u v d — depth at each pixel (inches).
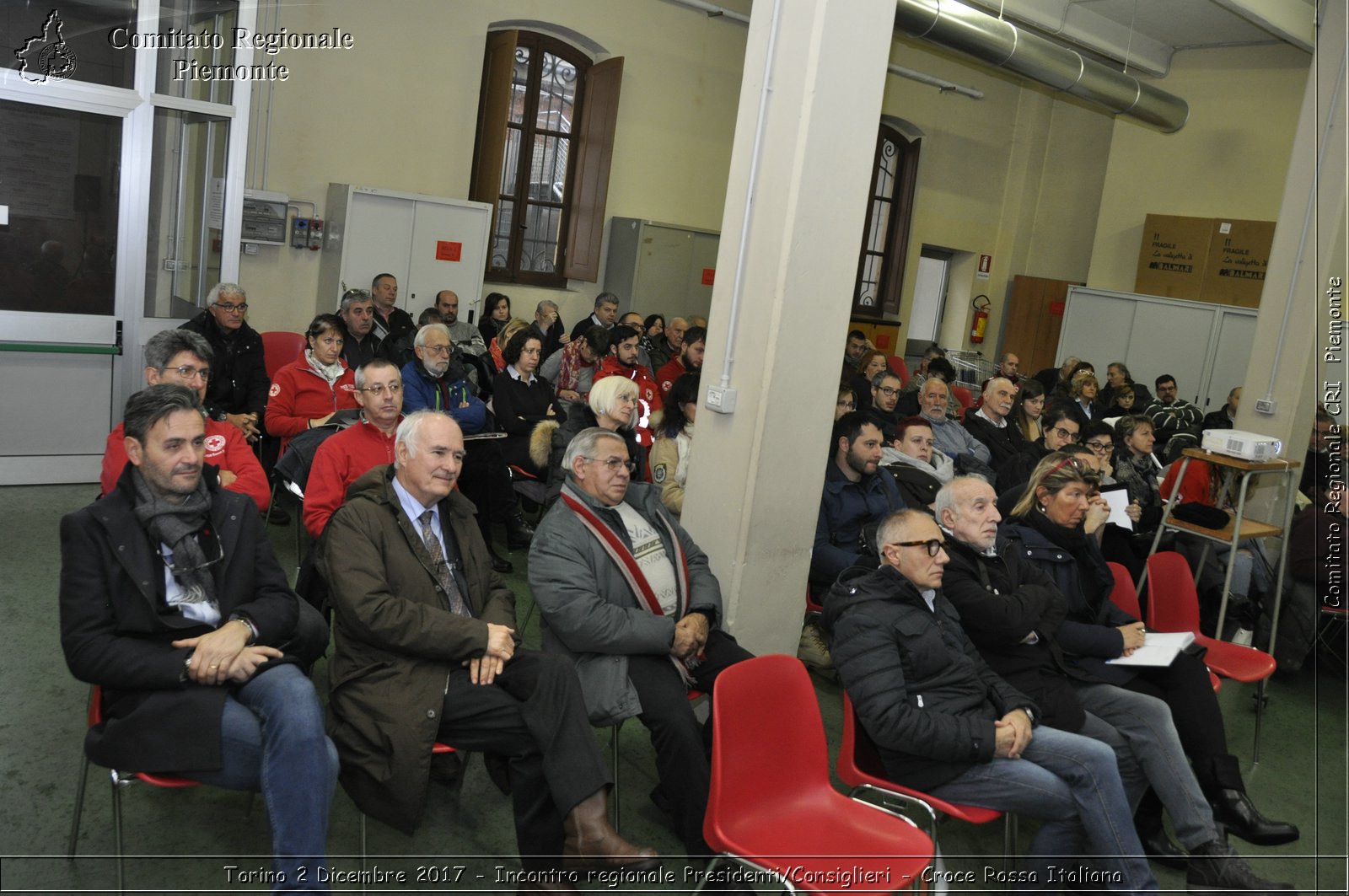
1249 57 378.9
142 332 204.2
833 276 128.9
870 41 125.0
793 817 90.0
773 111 125.2
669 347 315.0
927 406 212.8
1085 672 119.0
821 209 125.0
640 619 103.1
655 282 343.9
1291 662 171.8
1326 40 191.5
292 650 97.5
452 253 292.7
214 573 90.2
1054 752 98.7
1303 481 177.2
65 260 195.3
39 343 193.5
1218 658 143.0
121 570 84.2
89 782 104.8
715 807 83.7
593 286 348.8
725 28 353.7
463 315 299.0
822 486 136.2
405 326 254.2
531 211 331.6
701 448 135.3
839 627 102.0
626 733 131.4
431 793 112.4
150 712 81.4
